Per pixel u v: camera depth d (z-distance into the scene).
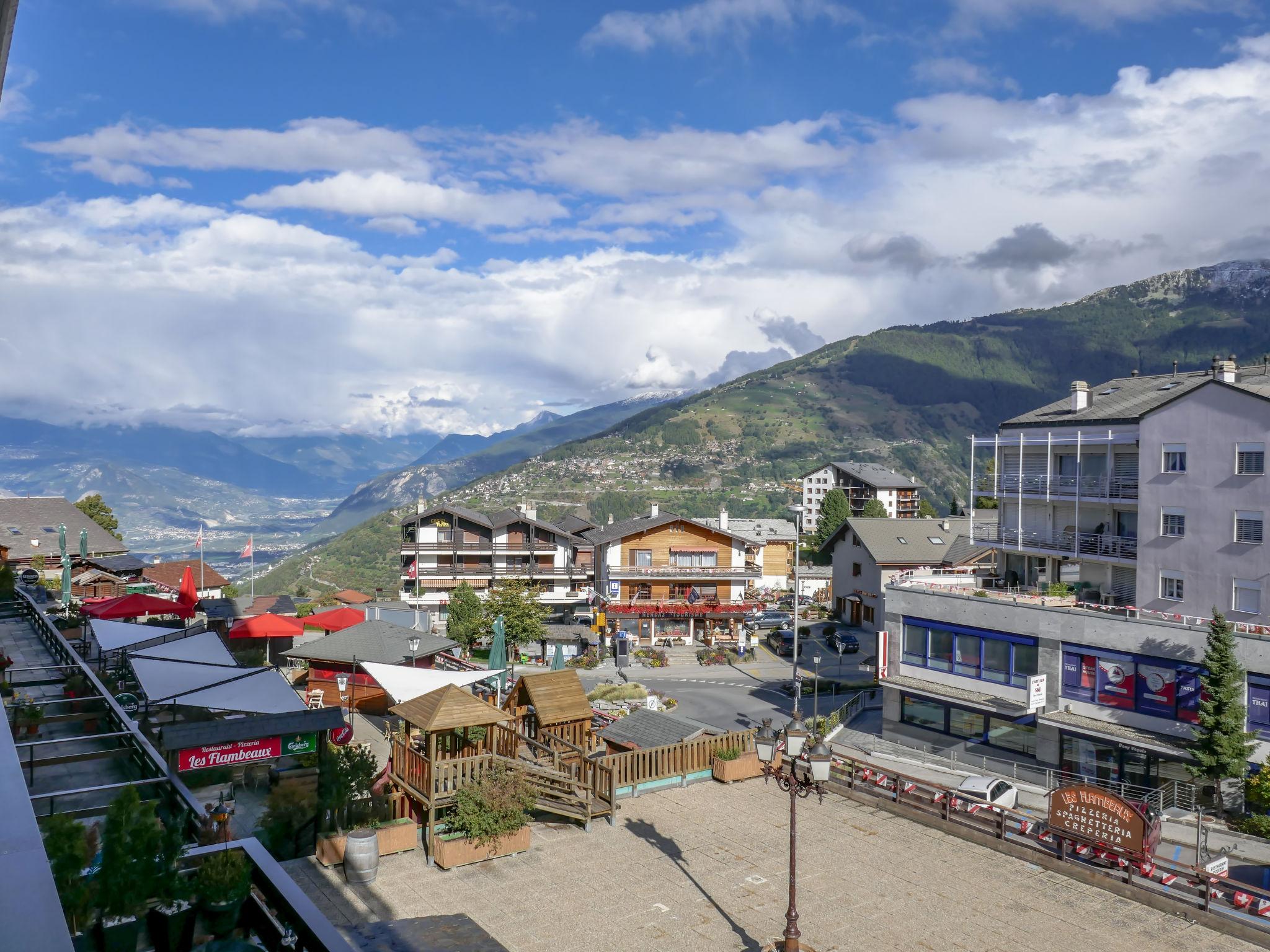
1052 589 40.12
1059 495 46.06
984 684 39.78
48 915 3.86
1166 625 33.62
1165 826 30.91
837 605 86.00
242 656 45.31
